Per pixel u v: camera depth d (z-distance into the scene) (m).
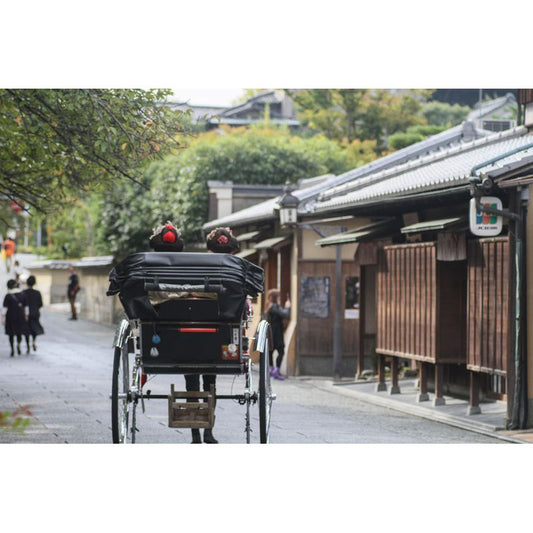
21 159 20.22
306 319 28.61
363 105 68.25
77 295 70.25
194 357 10.30
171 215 45.59
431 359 19.14
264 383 10.33
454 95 72.69
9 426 15.20
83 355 32.56
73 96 16.00
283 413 18.33
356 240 22.47
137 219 47.06
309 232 28.62
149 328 10.29
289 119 83.25
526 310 16.08
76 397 19.75
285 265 30.30
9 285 32.31
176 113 16.94
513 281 16.08
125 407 10.66
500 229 15.95
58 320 60.00
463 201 19.41
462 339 19.03
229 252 11.37
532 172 15.65
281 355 27.36
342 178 28.47
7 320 31.94
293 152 46.28
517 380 16.02
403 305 20.55
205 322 10.25
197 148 45.25
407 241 21.83
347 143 64.69
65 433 14.41
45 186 22.27
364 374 26.56
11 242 67.69
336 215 26.48
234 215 38.66
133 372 10.60
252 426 15.98
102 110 16.47
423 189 18.47
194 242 44.44
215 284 9.96
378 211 22.86
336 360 27.12
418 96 70.38
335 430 15.79
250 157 45.25
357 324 28.53
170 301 10.11
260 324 10.73
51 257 86.88
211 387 10.37
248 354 10.56
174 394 10.25
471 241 17.56
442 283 18.98
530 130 21.31
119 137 16.77
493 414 17.62
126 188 47.44
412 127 65.69
